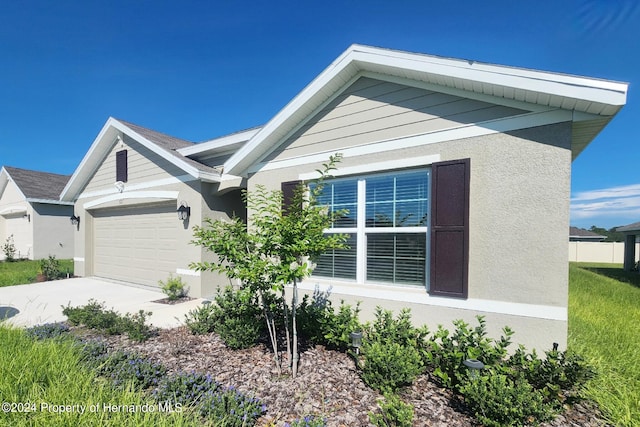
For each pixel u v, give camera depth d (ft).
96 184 40.19
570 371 10.50
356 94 19.04
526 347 13.85
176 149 31.68
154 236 32.99
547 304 13.53
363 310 18.37
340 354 14.83
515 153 14.33
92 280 38.78
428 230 16.81
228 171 24.20
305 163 21.12
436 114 16.42
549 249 13.56
